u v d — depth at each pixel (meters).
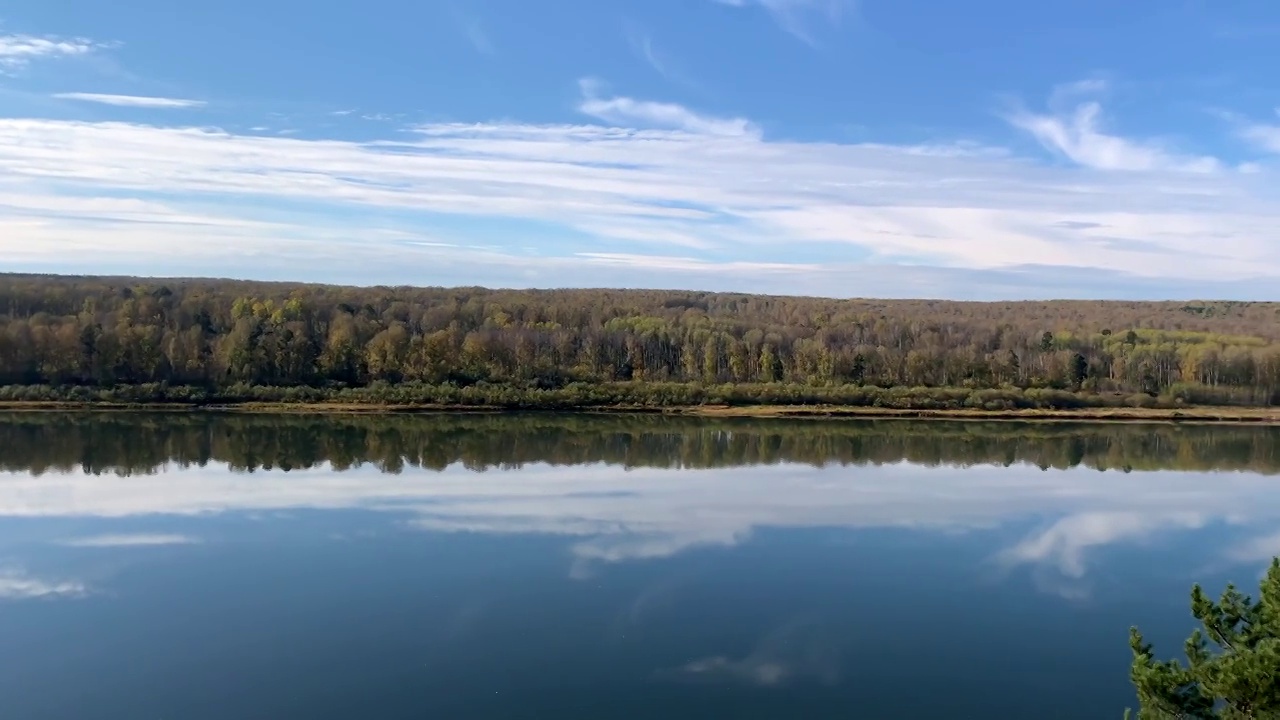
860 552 38.72
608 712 23.72
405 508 45.19
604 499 48.44
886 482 55.72
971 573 36.03
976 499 50.78
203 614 30.19
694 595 32.66
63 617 29.91
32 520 41.97
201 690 24.75
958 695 25.12
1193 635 14.85
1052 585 34.84
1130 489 54.81
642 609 31.09
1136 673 14.59
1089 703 24.81
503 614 30.42
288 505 45.56
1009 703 24.77
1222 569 37.62
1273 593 14.12
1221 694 13.16
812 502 48.88
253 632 28.70
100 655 26.95
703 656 27.31
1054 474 60.12
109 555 36.62
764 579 34.69
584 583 33.75
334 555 36.88
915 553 38.78
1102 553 39.69
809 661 27.12
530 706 23.98
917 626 30.12
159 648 27.44
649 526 42.44
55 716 23.36
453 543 38.78
